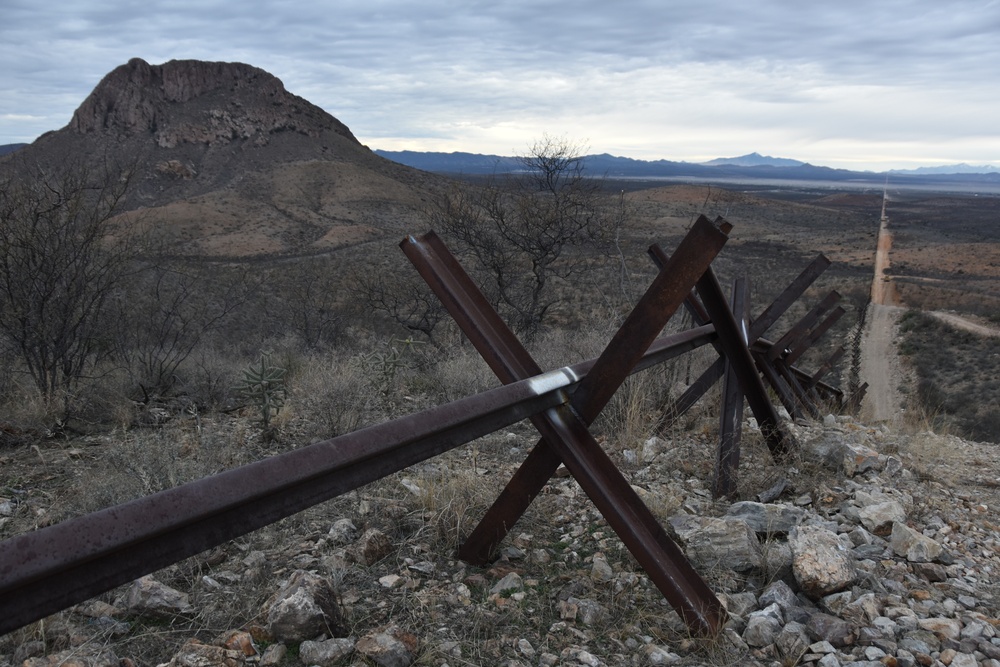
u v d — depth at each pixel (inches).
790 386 268.7
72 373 253.6
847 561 115.9
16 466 171.0
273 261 2829.7
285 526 132.5
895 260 4045.3
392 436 79.4
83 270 254.5
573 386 110.0
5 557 50.2
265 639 93.3
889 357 1642.5
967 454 237.0
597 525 136.4
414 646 93.6
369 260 1982.0
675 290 100.3
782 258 3540.8
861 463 178.9
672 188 7864.2
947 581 124.0
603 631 101.7
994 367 1434.5
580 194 685.3
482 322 111.3
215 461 165.6
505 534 117.8
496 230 663.8
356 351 434.6
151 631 94.5
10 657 90.6
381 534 121.3
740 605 108.3
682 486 165.5
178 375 273.3
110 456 161.6
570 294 743.1
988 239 5807.1
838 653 97.3
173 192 7436.0
